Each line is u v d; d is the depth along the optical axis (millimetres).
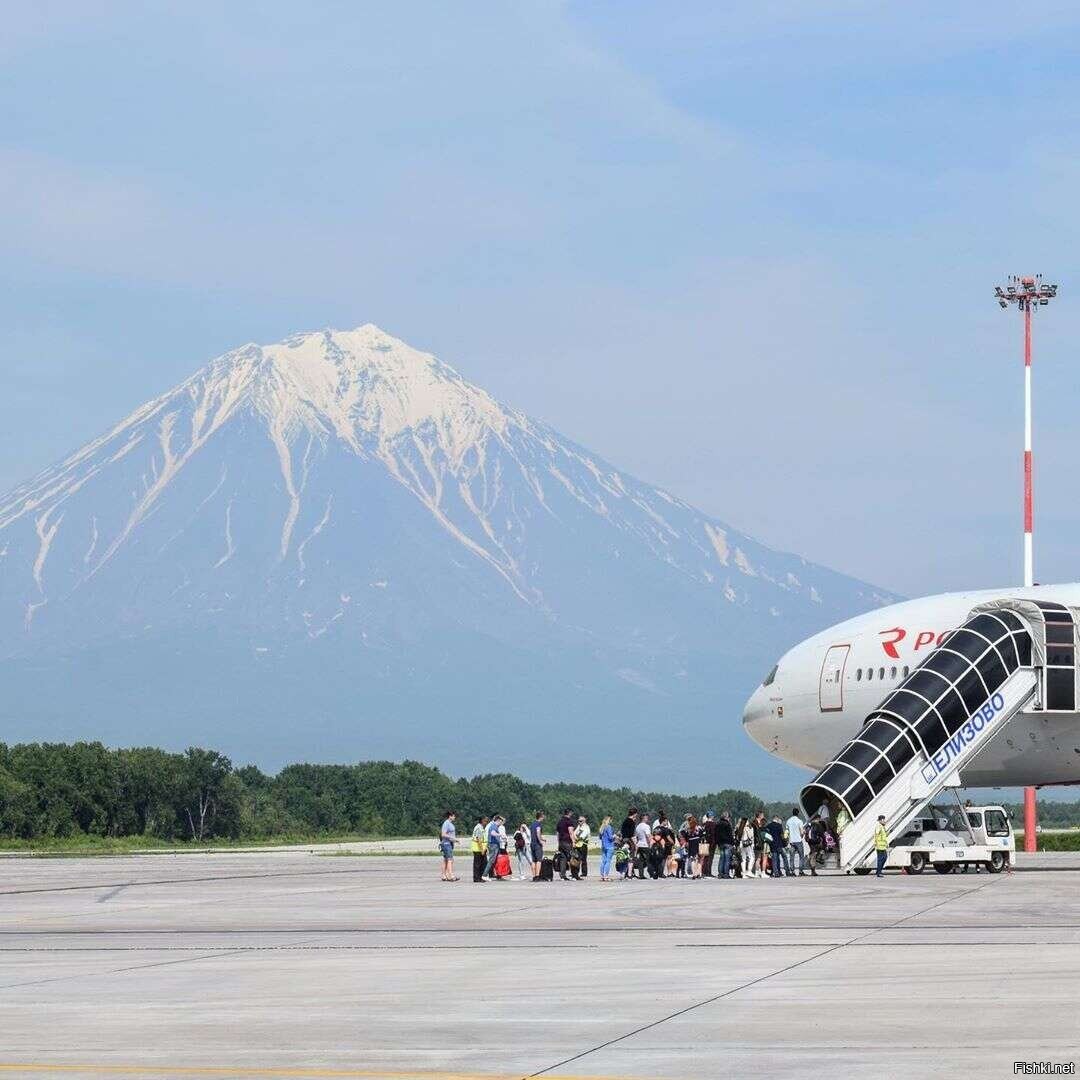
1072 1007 28953
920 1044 25375
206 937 46406
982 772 81688
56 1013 29922
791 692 86625
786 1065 23906
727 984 32844
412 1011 29625
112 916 55875
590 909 55594
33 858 131875
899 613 84500
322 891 70875
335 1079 23391
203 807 191500
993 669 76812
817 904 55531
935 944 40125
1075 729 78062
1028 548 99625
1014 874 75188
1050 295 102500
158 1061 24859
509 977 34656
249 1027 27984
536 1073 23688
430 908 57562
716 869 83250
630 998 30984
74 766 182125
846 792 74812
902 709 75875
